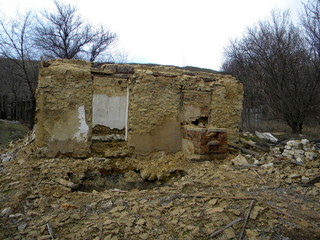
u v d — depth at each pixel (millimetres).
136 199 4305
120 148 6871
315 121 14195
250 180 5254
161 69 7383
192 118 7465
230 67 19938
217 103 7770
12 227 3334
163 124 7020
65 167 5645
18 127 13719
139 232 3254
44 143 6012
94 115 9695
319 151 6438
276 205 4012
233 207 3863
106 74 6516
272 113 13383
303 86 11555
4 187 4523
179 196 4340
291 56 12023
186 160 6750
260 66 13617
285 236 3195
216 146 6773
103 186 5637
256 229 3307
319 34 11195
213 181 5195
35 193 4363
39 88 5918
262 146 8227
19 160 5898
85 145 6285
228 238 3125
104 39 19609
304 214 3783
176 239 3135
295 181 5223
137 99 6680
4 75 17500
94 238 3094
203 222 3480
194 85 7434
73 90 6105
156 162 6625
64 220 3502
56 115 6008
